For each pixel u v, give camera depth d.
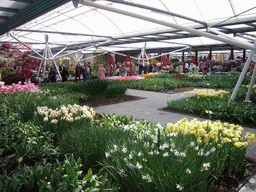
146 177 2.01
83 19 17.12
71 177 2.12
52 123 3.78
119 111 7.09
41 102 5.27
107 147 2.81
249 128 5.20
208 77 16.97
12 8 8.02
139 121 4.96
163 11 10.25
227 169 2.83
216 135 2.82
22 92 6.68
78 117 4.06
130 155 2.34
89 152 2.89
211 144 2.79
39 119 4.00
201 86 14.78
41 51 32.66
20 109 4.48
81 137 3.21
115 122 4.63
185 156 2.39
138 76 19.39
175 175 2.06
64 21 17.64
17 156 2.89
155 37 20.27
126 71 21.48
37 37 23.70
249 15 11.53
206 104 6.66
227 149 2.79
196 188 2.16
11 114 4.34
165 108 7.58
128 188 2.24
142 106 7.97
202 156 2.49
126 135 3.28
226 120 5.89
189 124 3.28
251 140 2.91
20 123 3.87
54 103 5.41
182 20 14.38
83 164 2.87
